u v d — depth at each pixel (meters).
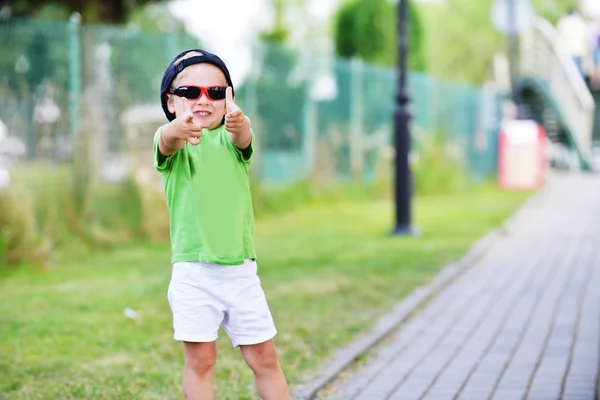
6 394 4.36
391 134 16.59
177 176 3.21
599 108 29.23
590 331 5.85
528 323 6.14
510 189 18.64
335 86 15.25
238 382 4.59
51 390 4.43
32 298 6.81
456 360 5.16
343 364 5.00
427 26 33.81
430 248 9.68
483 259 9.18
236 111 3.04
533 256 9.35
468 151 20.14
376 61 18.84
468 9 36.06
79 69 10.04
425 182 16.88
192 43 11.40
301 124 14.40
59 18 14.09
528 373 4.84
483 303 6.89
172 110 3.32
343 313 6.35
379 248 9.68
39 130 9.42
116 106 10.25
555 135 26.53
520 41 26.12
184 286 3.17
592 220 12.59
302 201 14.25
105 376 4.69
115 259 8.89
